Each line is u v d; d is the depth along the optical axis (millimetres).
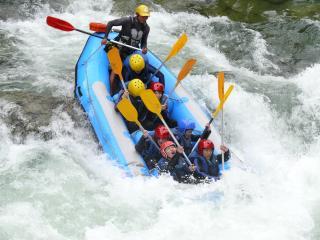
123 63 10883
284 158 10383
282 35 14766
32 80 11984
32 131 10391
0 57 12750
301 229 8094
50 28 14156
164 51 13773
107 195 8617
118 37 11094
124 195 8594
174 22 15141
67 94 11555
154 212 8273
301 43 14500
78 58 12742
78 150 9930
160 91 10016
